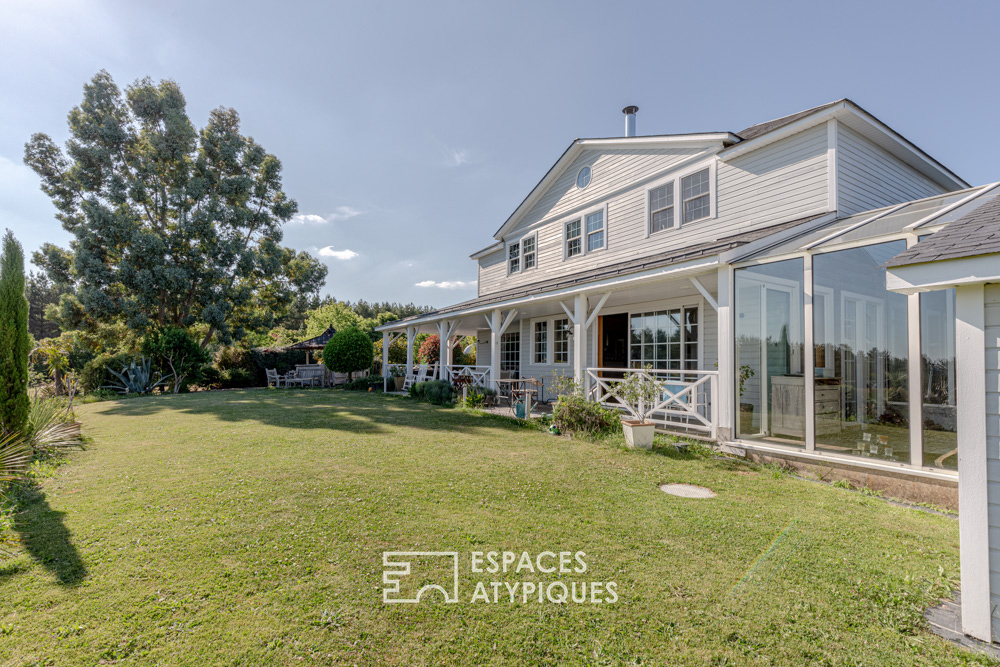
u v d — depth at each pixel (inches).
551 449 286.7
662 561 134.8
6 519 159.0
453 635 100.5
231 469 236.4
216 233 957.2
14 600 113.2
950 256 102.4
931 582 122.6
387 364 762.2
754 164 341.4
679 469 238.7
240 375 924.0
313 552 140.0
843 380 223.8
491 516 170.4
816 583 122.3
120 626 103.1
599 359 490.6
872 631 102.4
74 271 839.1
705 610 109.7
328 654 94.0
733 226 354.6
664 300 416.2
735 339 269.0
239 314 1053.8
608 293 345.1
